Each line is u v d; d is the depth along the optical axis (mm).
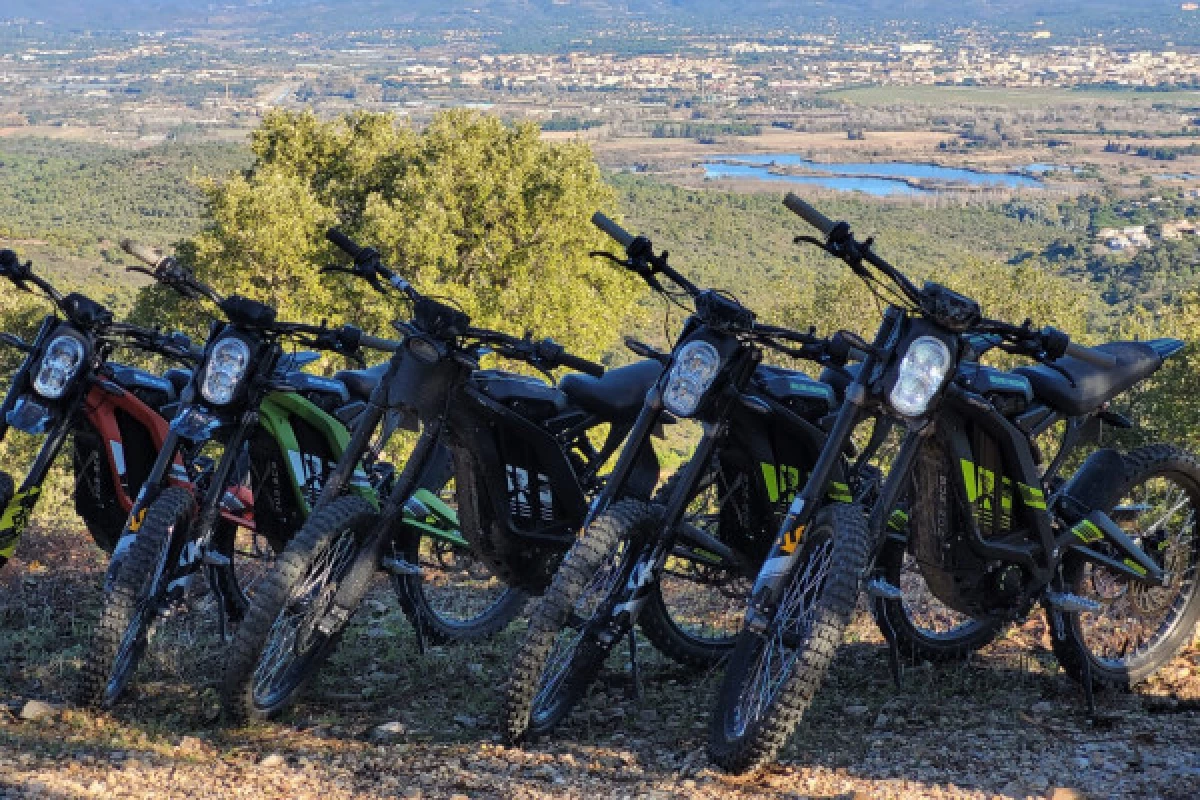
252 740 4605
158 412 5586
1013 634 5836
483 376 5156
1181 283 149375
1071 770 4098
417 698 5281
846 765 4219
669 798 3885
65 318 5355
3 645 5824
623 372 5445
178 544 4969
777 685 4160
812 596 4305
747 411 4879
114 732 4617
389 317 38469
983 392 4590
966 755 4277
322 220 42656
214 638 5984
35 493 5234
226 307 5051
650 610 5188
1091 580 5117
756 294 69562
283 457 5469
